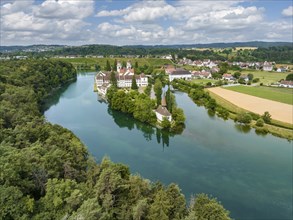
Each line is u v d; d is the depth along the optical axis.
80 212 29.62
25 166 37.09
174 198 36.53
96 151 75.25
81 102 134.88
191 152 75.69
